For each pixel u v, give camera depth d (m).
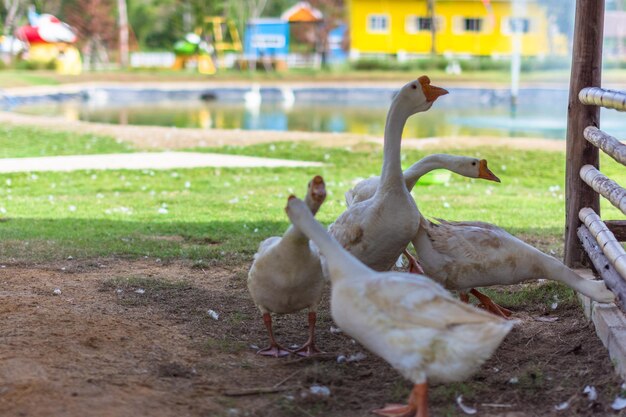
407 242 5.45
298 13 53.69
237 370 4.90
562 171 13.59
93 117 26.11
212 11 48.09
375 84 38.19
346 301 4.13
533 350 5.34
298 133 18.03
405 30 51.94
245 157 15.12
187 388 4.54
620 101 5.37
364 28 51.94
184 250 7.98
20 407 4.10
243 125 24.22
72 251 7.87
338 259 4.30
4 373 4.47
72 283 6.64
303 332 5.77
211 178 13.04
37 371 4.53
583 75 6.60
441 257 5.45
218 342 5.36
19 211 10.21
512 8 50.38
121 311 5.89
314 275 4.96
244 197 11.41
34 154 15.33
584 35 6.57
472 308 3.95
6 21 47.34
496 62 46.31
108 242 8.34
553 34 49.75
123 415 4.10
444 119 25.86
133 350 5.06
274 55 50.53
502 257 5.37
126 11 55.47
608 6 50.34
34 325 5.34
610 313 5.39
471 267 5.40
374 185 6.78
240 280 7.00
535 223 9.48
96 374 4.59
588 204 6.63
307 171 13.70
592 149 6.62
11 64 41.47
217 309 6.16
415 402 4.22
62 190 11.95
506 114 27.94
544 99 34.44
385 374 4.92
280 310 5.14
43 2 49.78
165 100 34.19
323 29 53.31
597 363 4.98
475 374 4.89
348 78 40.94
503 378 4.82
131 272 7.16
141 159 14.80
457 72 44.62
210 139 17.06
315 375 4.77
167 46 57.34
